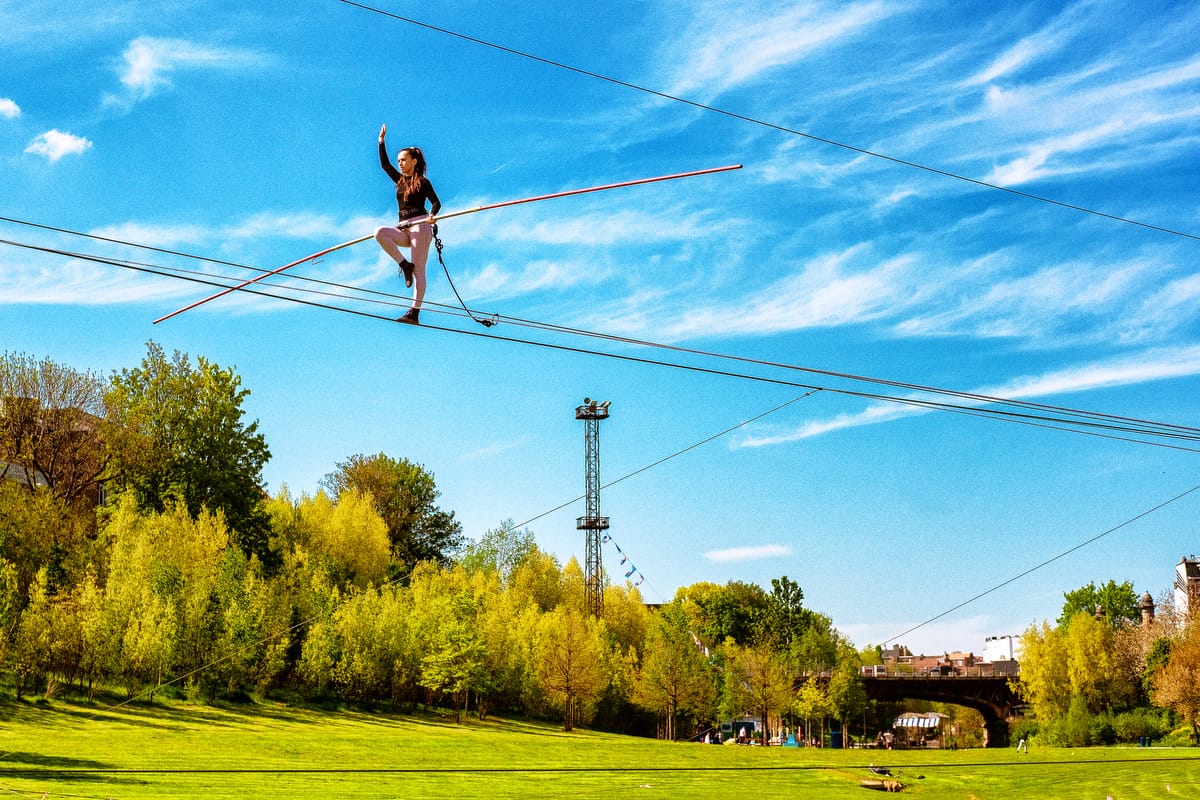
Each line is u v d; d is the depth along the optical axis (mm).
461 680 85250
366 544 102312
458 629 86938
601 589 120875
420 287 16312
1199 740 100250
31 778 38969
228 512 87625
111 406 86000
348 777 49438
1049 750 93062
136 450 84000
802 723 129250
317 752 57250
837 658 136625
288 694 79062
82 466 85938
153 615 66688
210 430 88125
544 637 97812
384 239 16000
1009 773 70188
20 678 59594
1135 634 124062
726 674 110938
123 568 71000
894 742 178625
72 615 63938
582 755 69250
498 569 127312
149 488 85125
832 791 59656
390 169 16562
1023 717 134375
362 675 80812
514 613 105250
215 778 44375
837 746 136500
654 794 53125
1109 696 118938
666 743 84438
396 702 86562
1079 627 121250
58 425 84312
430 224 16297
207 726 61281
